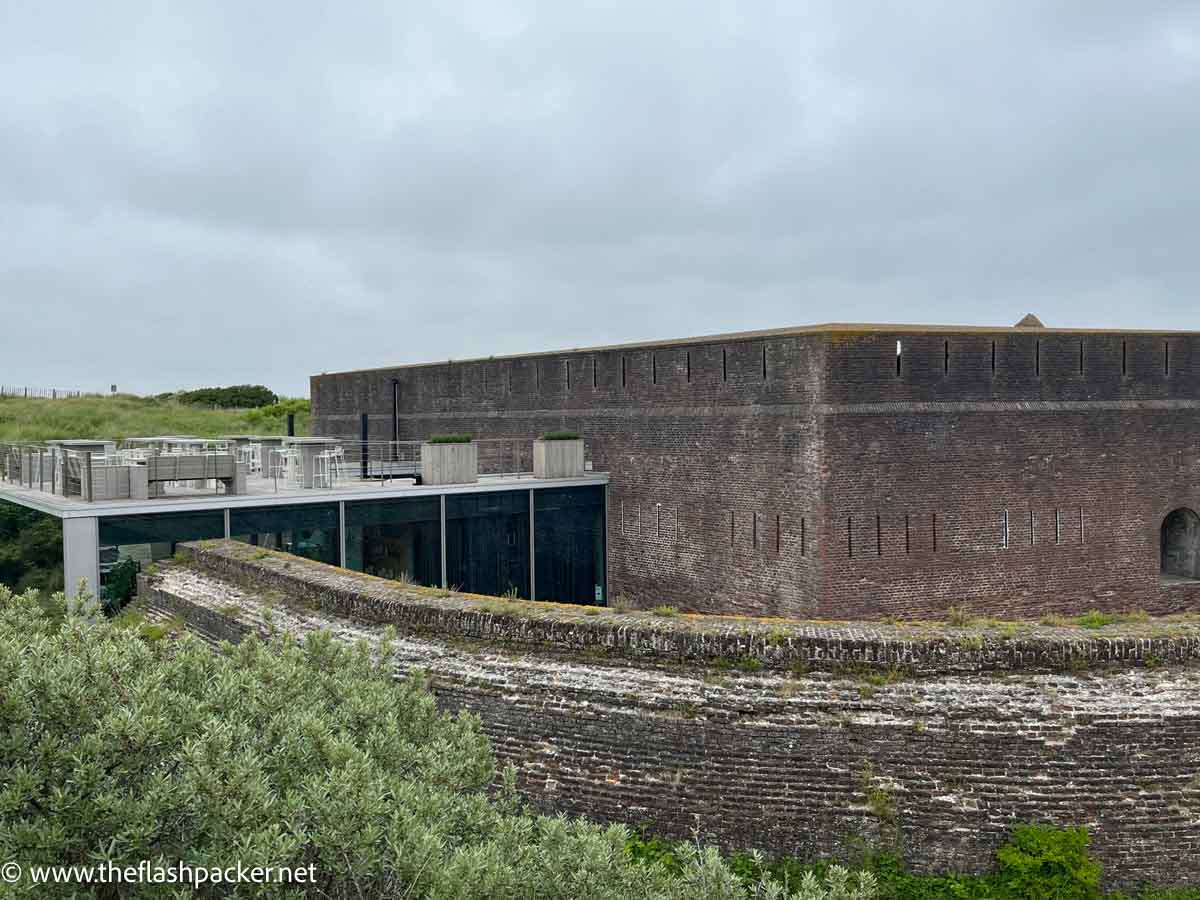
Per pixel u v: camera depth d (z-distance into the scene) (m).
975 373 20.56
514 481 24.45
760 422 21.00
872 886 8.16
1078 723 10.88
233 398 78.25
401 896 6.52
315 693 8.71
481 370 31.22
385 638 10.86
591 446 26.48
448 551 23.42
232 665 8.94
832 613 19.50
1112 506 21.91
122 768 6.17
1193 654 11.41
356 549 22.03
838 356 19.48
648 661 12.17
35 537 20.12
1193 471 22.91
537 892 6.86
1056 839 10.55
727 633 11.91
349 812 6.30
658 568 24.27
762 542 21.06
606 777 11.84
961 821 10.78
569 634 12.59
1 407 59.12
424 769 8.00
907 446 19.95
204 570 18.61
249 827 6.04
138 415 60.38
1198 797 10.78
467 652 13.10
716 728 11.49
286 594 16.16
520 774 12.16
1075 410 21.47
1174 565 23.89
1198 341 22.95
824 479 19.41
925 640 11.45
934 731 10.99
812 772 11.18
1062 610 21.39
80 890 5.82
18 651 6.66
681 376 23.41
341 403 39.69
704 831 11.36
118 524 19.09
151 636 16.39
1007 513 20.81
